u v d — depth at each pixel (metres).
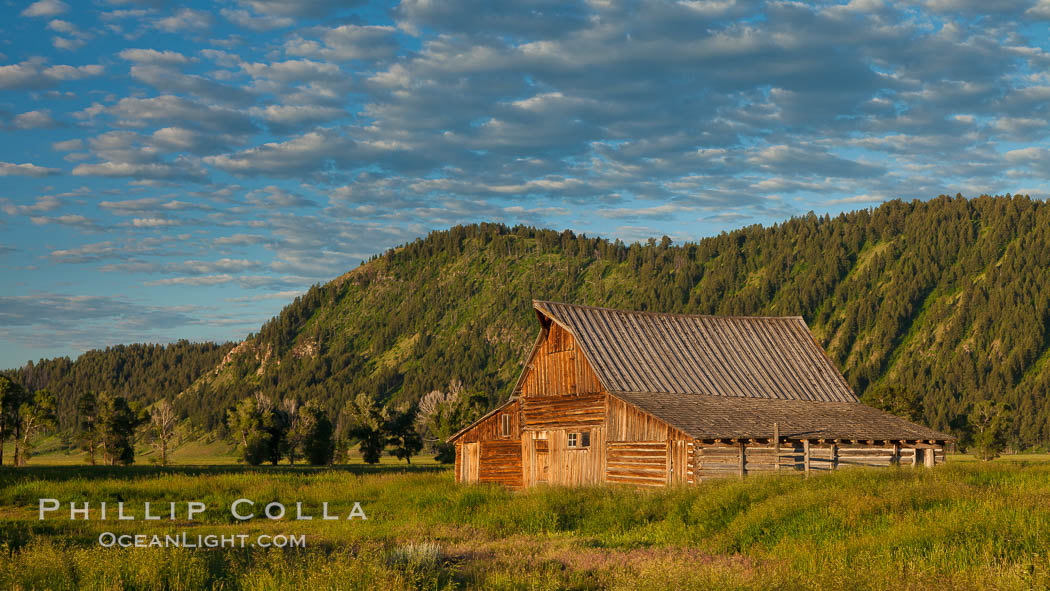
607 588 13.84
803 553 16.38
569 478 41.28
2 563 13.79
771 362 47.72
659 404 38.19
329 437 112.62
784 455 36.72
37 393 121.31
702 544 19.58
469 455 45.78
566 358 42.78
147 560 14.09
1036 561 13.24
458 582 14.23
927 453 40.59
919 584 12.22
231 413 117.25
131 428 128.75
